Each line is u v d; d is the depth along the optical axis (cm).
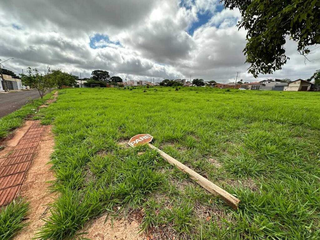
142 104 572
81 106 501
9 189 118
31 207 102
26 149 192
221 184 127
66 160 155
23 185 123
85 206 99
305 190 114
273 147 177
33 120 347
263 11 204
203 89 2333
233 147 196
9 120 317
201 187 122
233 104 584
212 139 218
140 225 91
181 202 107
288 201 101
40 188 121
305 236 83
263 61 263
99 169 141
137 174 133
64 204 99
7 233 84
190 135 239
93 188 119
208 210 101
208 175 139
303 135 230
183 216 93
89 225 91
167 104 565
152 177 130
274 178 133
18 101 833
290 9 159
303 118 317
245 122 318
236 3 266
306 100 843
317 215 94
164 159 162
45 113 415
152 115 369
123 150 182
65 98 797
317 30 184
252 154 173
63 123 296
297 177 132
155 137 224
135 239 83
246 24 247
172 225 90
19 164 156
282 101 746
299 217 92
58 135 238
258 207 98
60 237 84
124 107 486
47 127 293
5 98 1015
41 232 84
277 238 82
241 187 122
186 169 139
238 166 148
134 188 118
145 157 165
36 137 237
